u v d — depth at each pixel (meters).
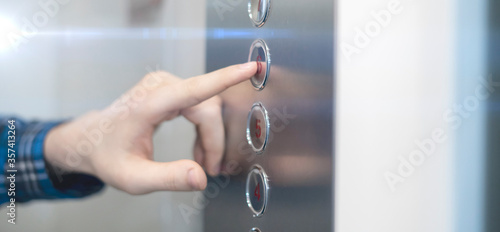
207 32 0.57
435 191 0.47
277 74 0.50
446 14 0.47
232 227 0.54
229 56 0.55
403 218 0.47
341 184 0.46
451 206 0.47
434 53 0.47
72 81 0.64
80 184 0.64
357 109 0.46
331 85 0.46
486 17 0.47
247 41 0.53
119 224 0.63
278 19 0.50
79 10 0.64
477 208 0.47
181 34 0.59
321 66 0.47
